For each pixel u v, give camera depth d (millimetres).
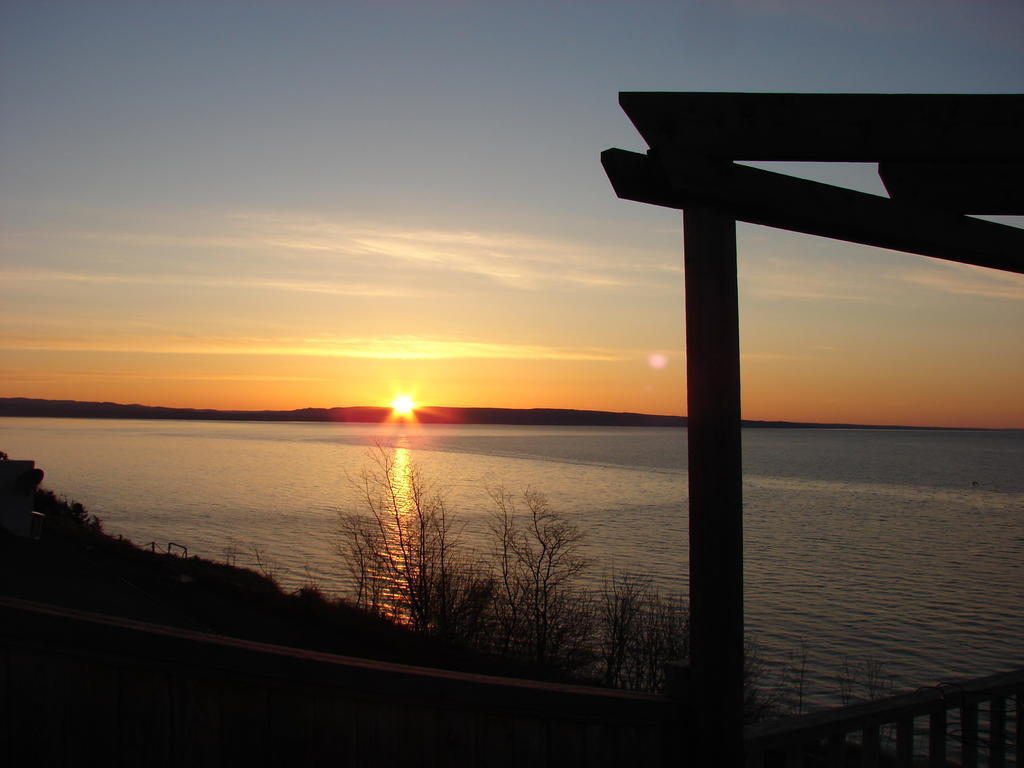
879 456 183875
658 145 2797
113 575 21391
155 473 113750
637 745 2928
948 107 2943
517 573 30469
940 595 39906
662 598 33844
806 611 36312
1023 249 3900
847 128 2939
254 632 17938
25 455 146250
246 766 2641
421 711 2779
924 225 3545
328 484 99375
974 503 83062
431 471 120375
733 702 2885
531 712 2867
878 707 3371
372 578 28234
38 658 2584
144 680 2627
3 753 2543
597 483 101188
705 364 2920
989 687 3668
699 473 2918
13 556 21328
